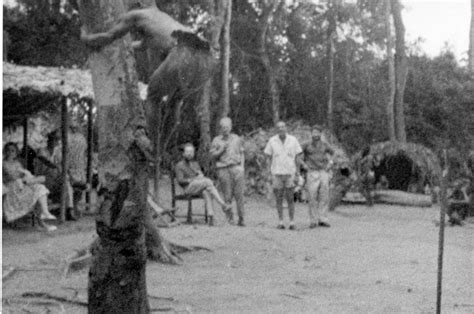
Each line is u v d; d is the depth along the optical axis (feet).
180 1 91.81
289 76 105.09
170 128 31.55
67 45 91.45
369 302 24.70
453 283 28.96
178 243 37.27
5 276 27.02
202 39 26.61
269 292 26.16
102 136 17.02
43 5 89.86
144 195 16.92
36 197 42.63
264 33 100.07
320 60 105.40
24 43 89.66
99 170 16.94
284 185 48.37
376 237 44.80
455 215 53.52
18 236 38.68
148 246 32.50
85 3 17.10
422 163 77.61
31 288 25.54
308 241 41.63
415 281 29.17
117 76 17.12
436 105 103.40
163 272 30.22
